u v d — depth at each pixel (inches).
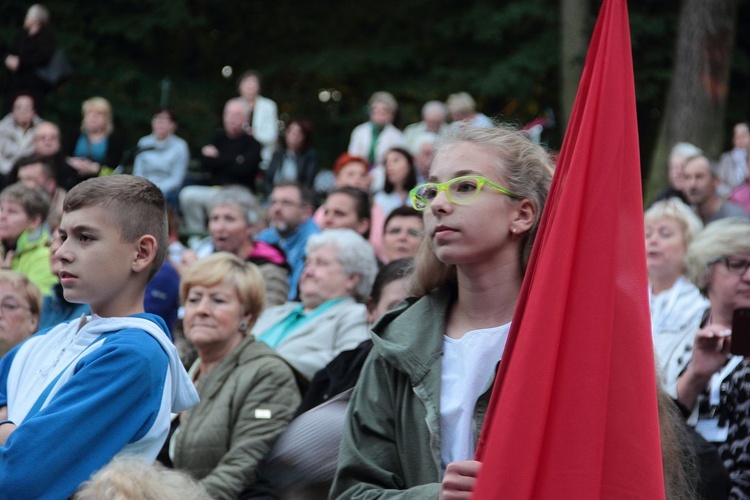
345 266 266.2
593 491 115.7
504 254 140.8
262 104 701.3
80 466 137.7
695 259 211.6
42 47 702.5
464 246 138.4
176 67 1034.1
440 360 139.1
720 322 210.1
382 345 140.1
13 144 576.4
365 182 439.8
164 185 604.1
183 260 354.6
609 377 119.6
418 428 136.3
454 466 123.0
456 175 140.2
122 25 960.9
